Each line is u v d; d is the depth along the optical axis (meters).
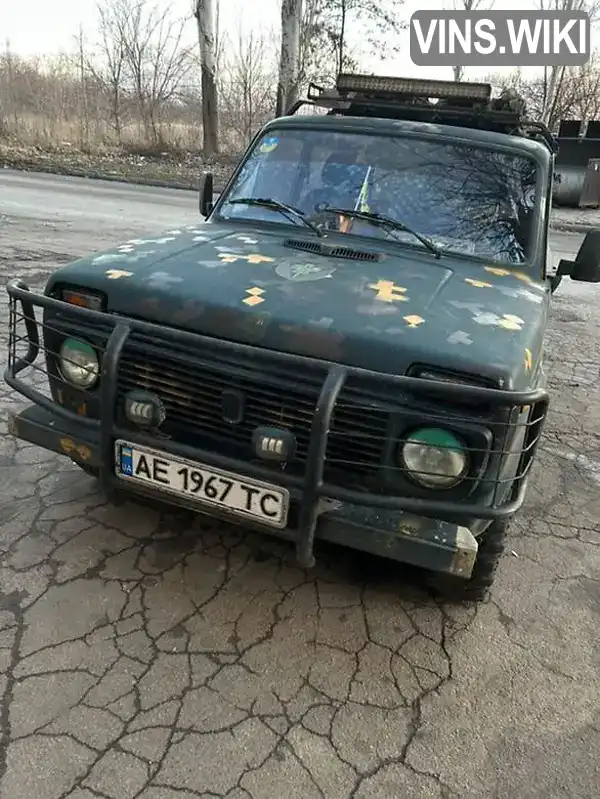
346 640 2.62
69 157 18.14
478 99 3.76
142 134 20.66
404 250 3.10
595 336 7.05
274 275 2.60
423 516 2.30
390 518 2.28
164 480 2.43
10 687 2.26
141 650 2.47
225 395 2.36
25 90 20.89
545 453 4.32
